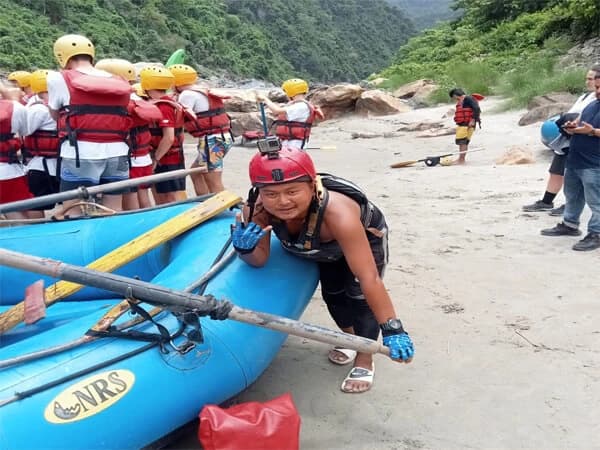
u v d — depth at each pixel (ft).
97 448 8.43
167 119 20.57
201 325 9.70
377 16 647.97
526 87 65.92
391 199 28.37
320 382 12.27
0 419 8.09
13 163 19.10
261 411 9.25
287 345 13.91
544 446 10.14
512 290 16.56
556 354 13.03
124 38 272.51
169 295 8.63
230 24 369.91
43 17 246.27
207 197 15.02
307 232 9.87
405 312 15.40
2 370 8.72
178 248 12.60
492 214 24.52
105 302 13.52
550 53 84.79
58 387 8.54
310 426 10.81
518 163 35.76
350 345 9.55
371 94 72.59
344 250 9.80
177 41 302.66
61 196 13.91
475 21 127.65
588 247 19.44
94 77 16.56
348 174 36.65
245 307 10.29
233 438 8.83
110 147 16.90
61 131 16.67
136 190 20.16
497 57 97.45
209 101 23.35
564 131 22.08
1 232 14.43
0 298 14.11
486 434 10.50
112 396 8.64
